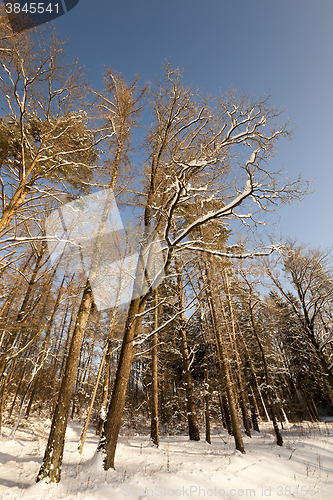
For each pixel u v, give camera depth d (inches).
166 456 314.2
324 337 638.5
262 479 260.8
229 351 558.3
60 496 175.0
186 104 305.1
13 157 266.7
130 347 257.6
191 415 484.4
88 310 278.7
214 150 274.7
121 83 349.4
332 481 275.7
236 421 358.0
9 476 218.8
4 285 341.4
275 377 862.5
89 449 377.4
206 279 441.7
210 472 250.5
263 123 253.6
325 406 1148.5
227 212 216.2
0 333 366.0
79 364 728.3
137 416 770.8
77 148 297.9
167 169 317.4
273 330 765.9
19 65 219.3
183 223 414.0
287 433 597.3
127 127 363.3
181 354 521.3
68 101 264.5
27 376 623.5
